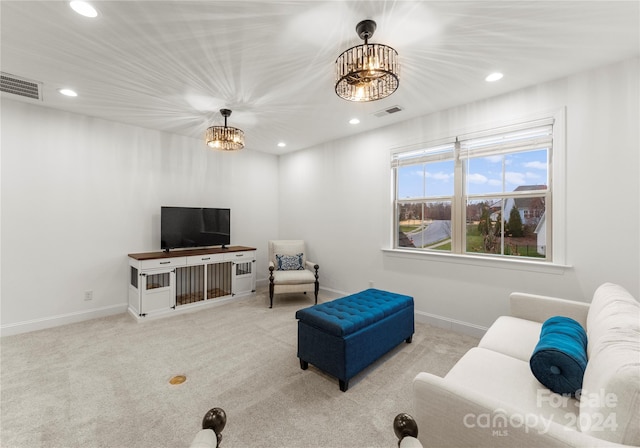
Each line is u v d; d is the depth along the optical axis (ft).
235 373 7.51
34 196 10.36
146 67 7.78
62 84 8.76
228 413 5.96
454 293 10.52
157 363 7.98
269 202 17.92
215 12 5.70
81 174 11.34
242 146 11.01
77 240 11.25
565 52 7.07
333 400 6.42
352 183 13.97
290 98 9.75
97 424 5.61
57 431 5.41
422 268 11.40
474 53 7.14
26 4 5.41
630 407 2.61
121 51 7.04
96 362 8.00
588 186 7.89
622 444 2.58
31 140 10.29
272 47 6.89
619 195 7.48
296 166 17.08
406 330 9.02
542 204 9.03
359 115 11.32
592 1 5.37
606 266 7.66
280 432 5.44
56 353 8.52
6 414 5.86
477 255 10.29
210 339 9.62
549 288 8.54
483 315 9.82
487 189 10.07
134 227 12.66
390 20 5.95
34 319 10.36
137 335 9.89
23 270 10.16
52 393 6.57
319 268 15.67
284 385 6.99
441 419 3.59
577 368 4.10
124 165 12.40
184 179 14.25
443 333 10.20
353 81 6.59
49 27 6.12
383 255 12.69
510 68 7.85
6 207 9.87
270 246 15.83
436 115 10.95
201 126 12.73
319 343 7.22
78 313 11.25
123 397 6.46
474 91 9.22
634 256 7.30
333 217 14.90
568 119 8.20
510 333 6.46
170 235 13.03
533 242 9.20
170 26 6.13
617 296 5.35
